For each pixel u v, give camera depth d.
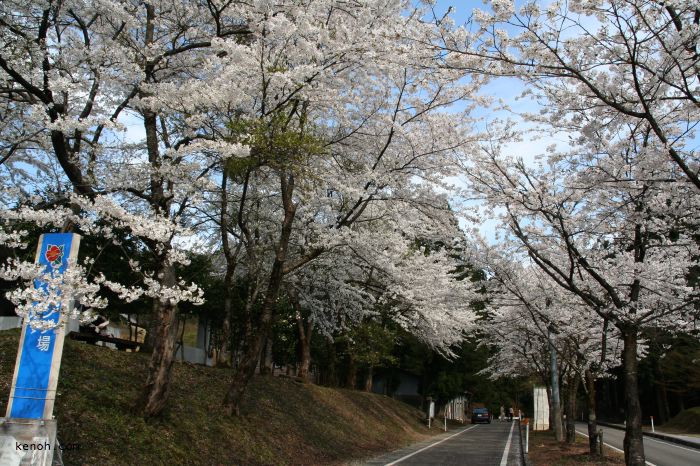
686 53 6.82
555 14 7.00
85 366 9.98
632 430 8.13
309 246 13.66
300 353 24.70
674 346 34.50
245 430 11.35
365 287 17.42
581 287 11.45
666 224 9.33
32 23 9.39
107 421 8.30
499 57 7.34
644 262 10.30
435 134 12.38
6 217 7.25
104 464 7.22
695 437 25.95
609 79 7.87
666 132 8.98
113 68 9.24
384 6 10.48
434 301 17.00
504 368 27.89
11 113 9.47
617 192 9.45
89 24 9.61
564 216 9.42
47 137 9.52
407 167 13.05
